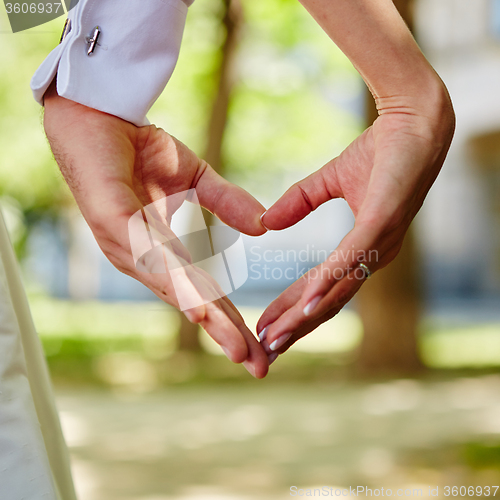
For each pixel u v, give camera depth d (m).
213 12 8.77
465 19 11.16
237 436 4.22
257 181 10.55
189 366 8.14
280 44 9.30
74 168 0.79
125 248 0.73
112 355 9.22
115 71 0.86
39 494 0.72
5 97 9.95
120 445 3.97
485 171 12.09
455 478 2.89
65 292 15.78
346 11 0.74
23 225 12.21
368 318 7.18
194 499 2.75
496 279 13.08
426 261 7.28
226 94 8.77
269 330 0.69
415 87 0.76
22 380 0.75
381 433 4.20
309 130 10.16
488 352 8.06
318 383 6.77
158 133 0.90
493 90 11.25
